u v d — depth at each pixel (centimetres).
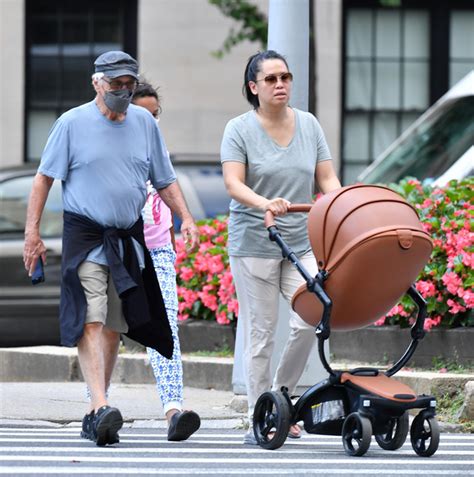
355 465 1472
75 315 1631
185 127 4334
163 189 1722
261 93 1641
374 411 1524
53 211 3125
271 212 1566
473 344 2061
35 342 3127
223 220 2547
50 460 1491
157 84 4338
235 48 4334
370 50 4462
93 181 1647
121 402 2098
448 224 2158
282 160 1644
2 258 3109
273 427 1617
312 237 1529
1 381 2602
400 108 4475
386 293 1520
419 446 1560
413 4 4469
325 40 4350
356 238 1483
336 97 4359
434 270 2120
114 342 1744
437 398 1928
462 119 2866
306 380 1962
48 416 1934
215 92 4341
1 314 3100
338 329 1573
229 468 1443
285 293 1659
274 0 2025
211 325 2448
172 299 1738
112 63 1620
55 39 4406
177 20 4341
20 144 4359
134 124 1673
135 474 1393
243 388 2020
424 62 4478
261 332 1664
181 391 1702
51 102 4412
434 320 2111
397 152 2958
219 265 2447
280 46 2017
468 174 2684
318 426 1565
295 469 1437
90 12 4409
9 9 4350
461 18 4481
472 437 1761
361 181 2950
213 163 3225
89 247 1645
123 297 1614
